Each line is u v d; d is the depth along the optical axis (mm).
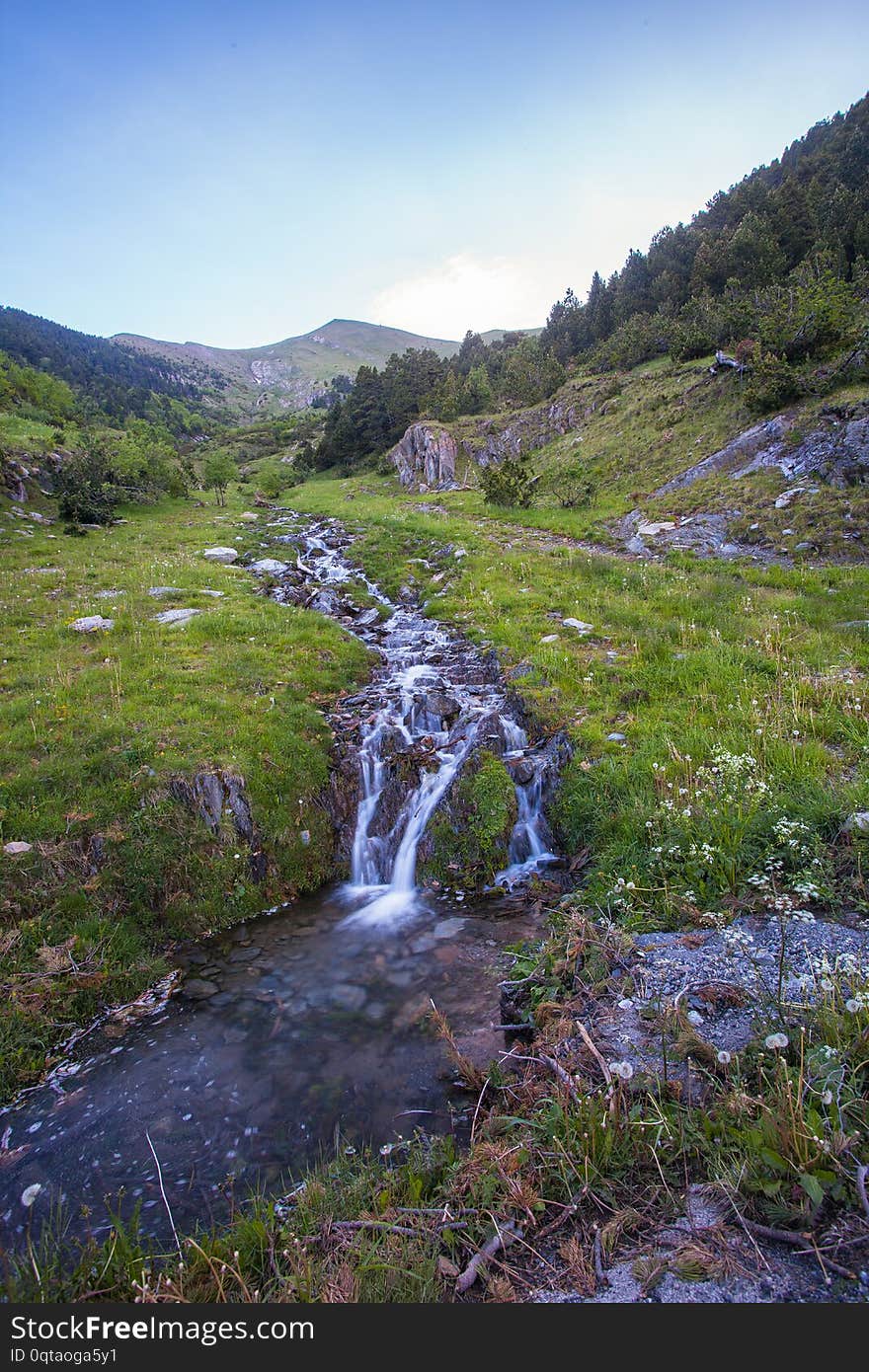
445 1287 3178
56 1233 4082
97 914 7125
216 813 8391
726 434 27047
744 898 6004
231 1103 5133
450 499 34312
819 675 9984
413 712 11047
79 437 37625
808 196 53250
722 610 13695
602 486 29562
